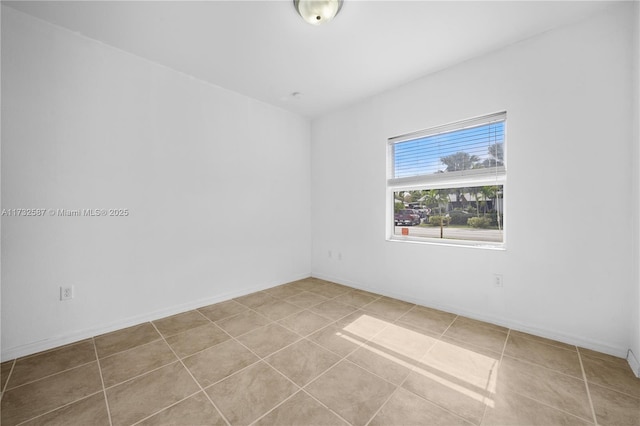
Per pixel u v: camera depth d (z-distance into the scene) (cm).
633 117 181
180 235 279
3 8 185
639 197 171
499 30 213
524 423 134
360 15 196
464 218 274
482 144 257
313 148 415
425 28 211
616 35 187
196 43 230
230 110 320
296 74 283
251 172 342
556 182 211
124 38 223
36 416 139
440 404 147
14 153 191
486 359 189
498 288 242
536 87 219
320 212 407
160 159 264
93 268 226
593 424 133
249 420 137
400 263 313
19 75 192
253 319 261
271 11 193
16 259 193
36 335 201
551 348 202
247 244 339
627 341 187
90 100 223
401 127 308
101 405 147
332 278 392
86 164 221
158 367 182
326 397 153
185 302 282
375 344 212
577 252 204
